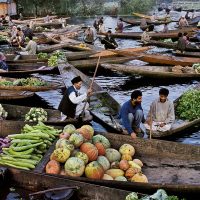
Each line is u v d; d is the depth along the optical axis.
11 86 12.46
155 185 6.49
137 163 7.70
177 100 11.48
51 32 29.88
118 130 9.48
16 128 8.84
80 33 31.06
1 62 15.76
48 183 6.75
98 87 12.87
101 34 28.48
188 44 22.50
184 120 10.59
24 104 12.70
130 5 48.47
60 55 16.97
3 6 39.31
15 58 18.30
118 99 13.84
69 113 9.63
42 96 13.70
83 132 7.80
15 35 24.59
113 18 44.62
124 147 7.88
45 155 7.48
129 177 7.20
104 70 17.20
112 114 10.66
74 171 6.96
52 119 10.13
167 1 61.12
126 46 25.14
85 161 7.17
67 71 14.86
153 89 15.15
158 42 23.91
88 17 46.31
